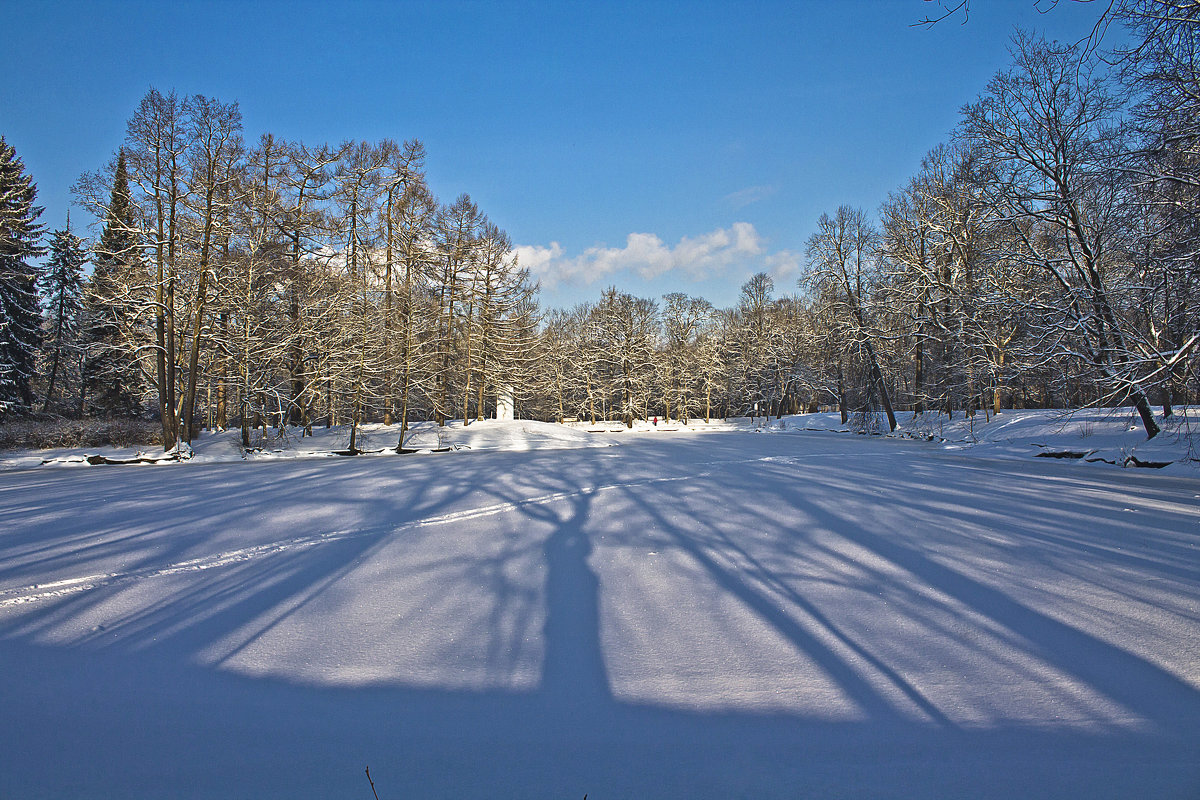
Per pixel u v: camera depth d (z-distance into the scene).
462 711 3.47
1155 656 4.02
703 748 3.06
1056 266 18.70
